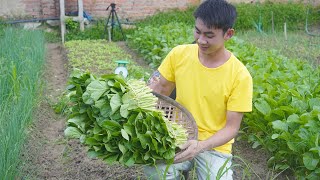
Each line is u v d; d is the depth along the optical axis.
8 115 2.32
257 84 2.82
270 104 2.54
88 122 1.62
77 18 6.46
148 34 5.12
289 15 7.22
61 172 2.33
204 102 1.70
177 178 1.78
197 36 1.55
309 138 2.11
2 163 1.87
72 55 4.83
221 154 1.72
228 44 4.36
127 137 1.50
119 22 6.50
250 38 5.97
